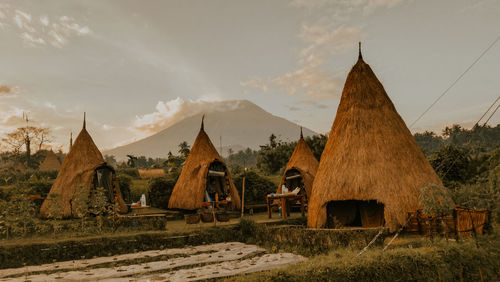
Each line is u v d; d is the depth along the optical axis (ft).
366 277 26.17
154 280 27.37
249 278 24.91
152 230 47.47
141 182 96.02
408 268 27.73
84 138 63.62
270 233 45.91
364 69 56.03
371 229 37.73
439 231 37.32
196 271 30.53
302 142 78.74
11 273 32.12
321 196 47.32
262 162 181.06
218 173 68.44
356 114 51.83
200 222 55.36
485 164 83.61
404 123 53.52
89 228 46.24
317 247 39.68
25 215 43.78
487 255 31.86
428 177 46.65
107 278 29.76
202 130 74.95
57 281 28.73
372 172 45.73
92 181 57.98
